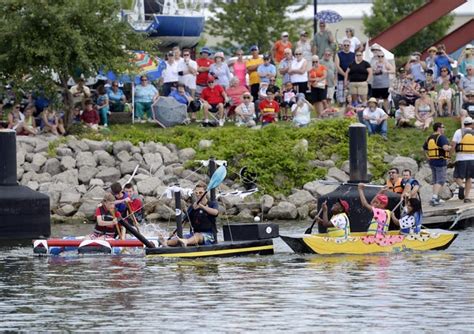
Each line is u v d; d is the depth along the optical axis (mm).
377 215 68875
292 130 101438
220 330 46969
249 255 67125
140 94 106062
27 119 100938
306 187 97000
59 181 96062
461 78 103562
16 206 80250
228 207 94375
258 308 51094
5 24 100875
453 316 49031
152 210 92938
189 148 99938
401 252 68750
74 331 47062
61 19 99562
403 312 49938
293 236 67938
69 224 89438
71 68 102375
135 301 52938
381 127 101875
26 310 51188
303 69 104562
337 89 105625
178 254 66000
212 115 104562
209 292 55000
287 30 167250
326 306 51375
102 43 102938
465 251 69125
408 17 123688
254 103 106562
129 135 101312
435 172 88438
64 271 62000
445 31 169625
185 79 105625
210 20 168750
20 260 66750
